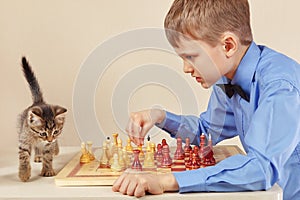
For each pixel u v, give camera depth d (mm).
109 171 937
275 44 1416
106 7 1391
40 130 938
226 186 824
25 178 918
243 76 1021
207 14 988
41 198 813
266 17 1408
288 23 1411
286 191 1029
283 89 881
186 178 825
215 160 1021
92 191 838
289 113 860
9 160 1116
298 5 1406
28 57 1392
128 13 1395
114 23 1395
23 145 932
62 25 1392
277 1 1405
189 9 1004
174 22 1026
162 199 809
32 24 1388
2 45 1386
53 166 1055
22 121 984
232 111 1132
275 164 845
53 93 1401
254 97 1000
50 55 1396
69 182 873
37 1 1383
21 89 1394
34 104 1073
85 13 1391
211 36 994
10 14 1382
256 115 877
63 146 1316
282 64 961
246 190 831
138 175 833
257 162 837
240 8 1020
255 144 852
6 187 875
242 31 1018
